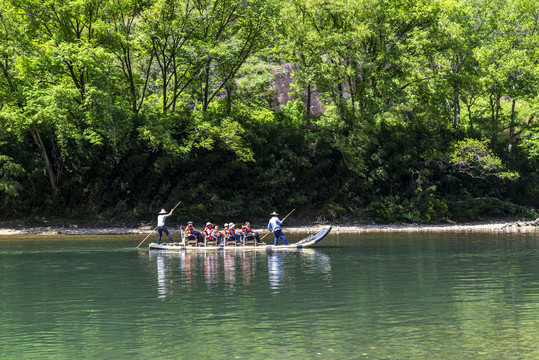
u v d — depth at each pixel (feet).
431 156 153.58
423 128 161.48
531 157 161.89
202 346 29.04
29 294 45.34
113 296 43.96
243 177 143.74
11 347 29.45
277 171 145.28
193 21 140.87
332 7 146.51
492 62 167.12
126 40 133.39
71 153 133.49
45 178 133.28
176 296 43.50
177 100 160.97
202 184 140.36
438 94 161.79
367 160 153.69
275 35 146.72
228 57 138.82
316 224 142.00
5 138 131.44
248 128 151.12
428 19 157.69
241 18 148.87
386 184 153.48
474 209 151.74
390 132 159.63
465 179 157.99
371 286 47.11
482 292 43.62
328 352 27.71
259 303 40.11
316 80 143.33
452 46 157.28
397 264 62.80
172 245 87.76
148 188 137.69
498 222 148.87
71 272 59.06
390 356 26.99
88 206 135.33
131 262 68.49
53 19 134.41
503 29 169.17
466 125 184.75
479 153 150.20
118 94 140.15
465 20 169.37
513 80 165.07
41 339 30.99
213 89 160.35
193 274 56.49
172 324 33.99
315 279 51.65
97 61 127.03
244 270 59.21
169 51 143.23
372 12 144.56
